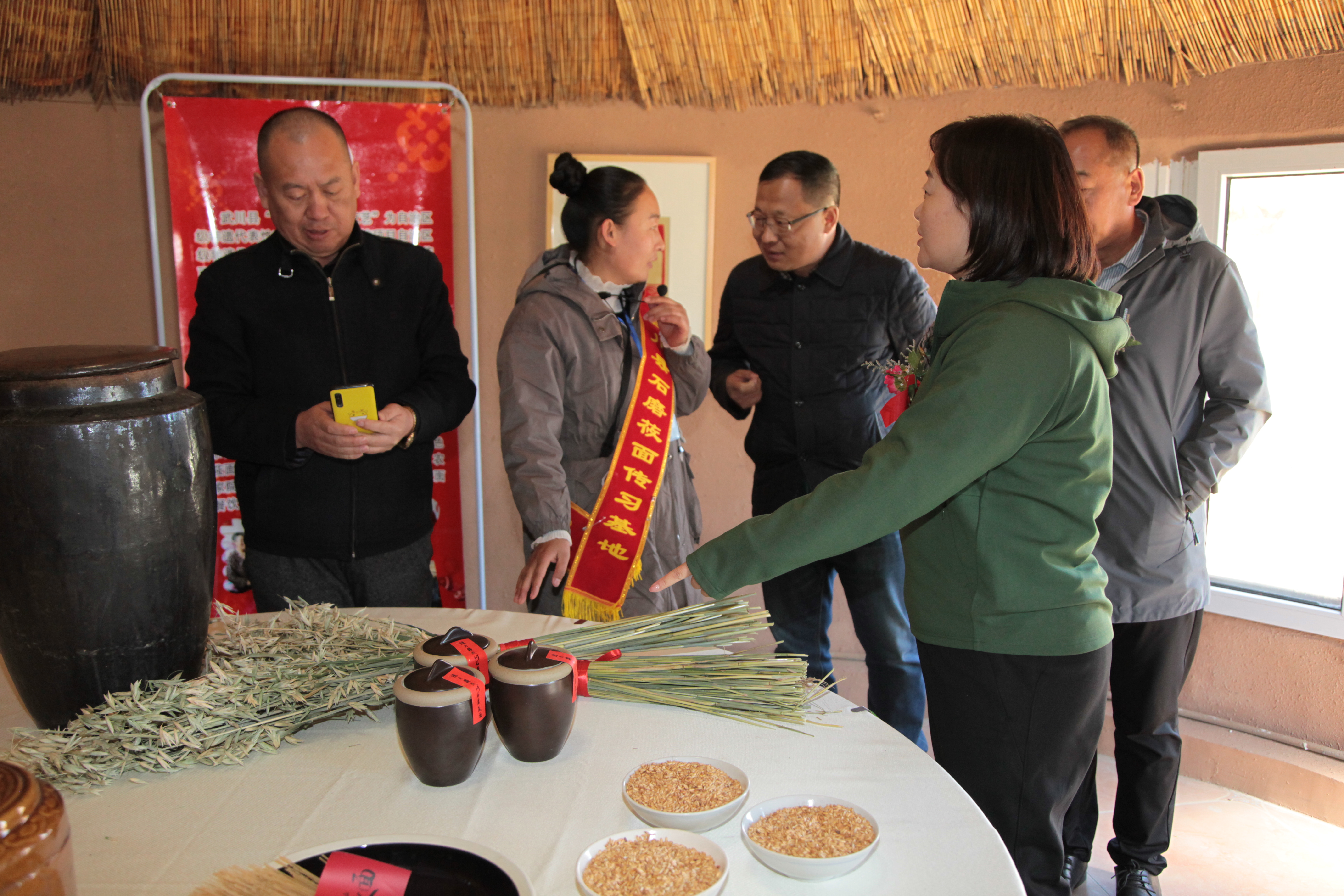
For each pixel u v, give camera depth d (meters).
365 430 1.71
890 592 2.16
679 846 0.86
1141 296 1.88
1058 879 1.27
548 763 1.05
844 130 2.83
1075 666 1.19
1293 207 2.41
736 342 2.34
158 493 1.08
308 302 1.92
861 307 2.16
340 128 1.87
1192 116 2.48
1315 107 2.29
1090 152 1.82
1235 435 1.87
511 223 2.94
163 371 1.14
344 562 1.95
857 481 1.12
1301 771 2.35
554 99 2.87
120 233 2.78
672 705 1.19
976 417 1.09
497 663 1.02
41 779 0.82
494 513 3.10
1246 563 2.62
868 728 1.14
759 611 1.30
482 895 0.78
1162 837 1.94
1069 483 1.17
